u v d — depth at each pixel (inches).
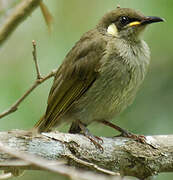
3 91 499.8
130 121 495.5
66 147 350.3
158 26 516.1
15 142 334.6
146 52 441.4
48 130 434.6
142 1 513.3
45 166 231.5
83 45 442.9
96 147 366.3
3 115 345.7
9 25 324.8
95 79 426.9
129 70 423.8
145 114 495.8
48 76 353.4
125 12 442.3
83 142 362.9
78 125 444.5
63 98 436.1
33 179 482.9
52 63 527.5
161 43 517.0
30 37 547.8
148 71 511.8
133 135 385.4
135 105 500.1
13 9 347.6
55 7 540.1
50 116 437.1
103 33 447.2
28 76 522.0
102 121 442.3
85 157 361.7
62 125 446.3
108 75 421.1
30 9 327.6
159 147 379.9
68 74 438.9
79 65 433.7
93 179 225.5
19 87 506.9
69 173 228.2
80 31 537.3
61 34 537.3
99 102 425.1
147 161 374.9
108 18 450.3
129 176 379.6
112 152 370.9
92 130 504.1
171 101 497.7
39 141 342.3
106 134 502.3
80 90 430.9
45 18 374.6
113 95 422.9
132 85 428.5
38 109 500.4
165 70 512.1
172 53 515.8
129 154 373.4
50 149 343.6
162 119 490.9
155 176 377.7
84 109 430.6
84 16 539.2
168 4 505.4
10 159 317.7
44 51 536.4
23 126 486.9
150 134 486.3
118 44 428.1
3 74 522.9
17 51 543.2
